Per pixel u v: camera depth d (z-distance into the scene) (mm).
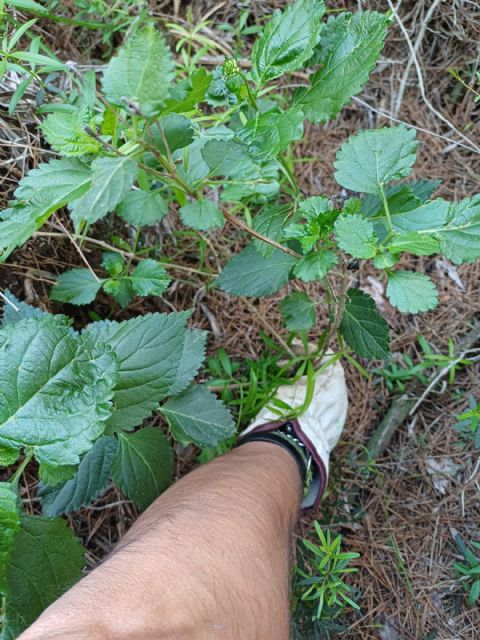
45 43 542
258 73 348
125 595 262
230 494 377
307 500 538
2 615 341
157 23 602
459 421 566
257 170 334
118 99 243
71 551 364
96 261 540
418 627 552
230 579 308
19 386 306
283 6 603
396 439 610
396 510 590
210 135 387
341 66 349
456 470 588
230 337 602
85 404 312
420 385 606
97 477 422
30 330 312
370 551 576
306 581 483
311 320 475
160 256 575
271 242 379
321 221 339
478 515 574
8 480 482
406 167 344
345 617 558
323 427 554
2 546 300
